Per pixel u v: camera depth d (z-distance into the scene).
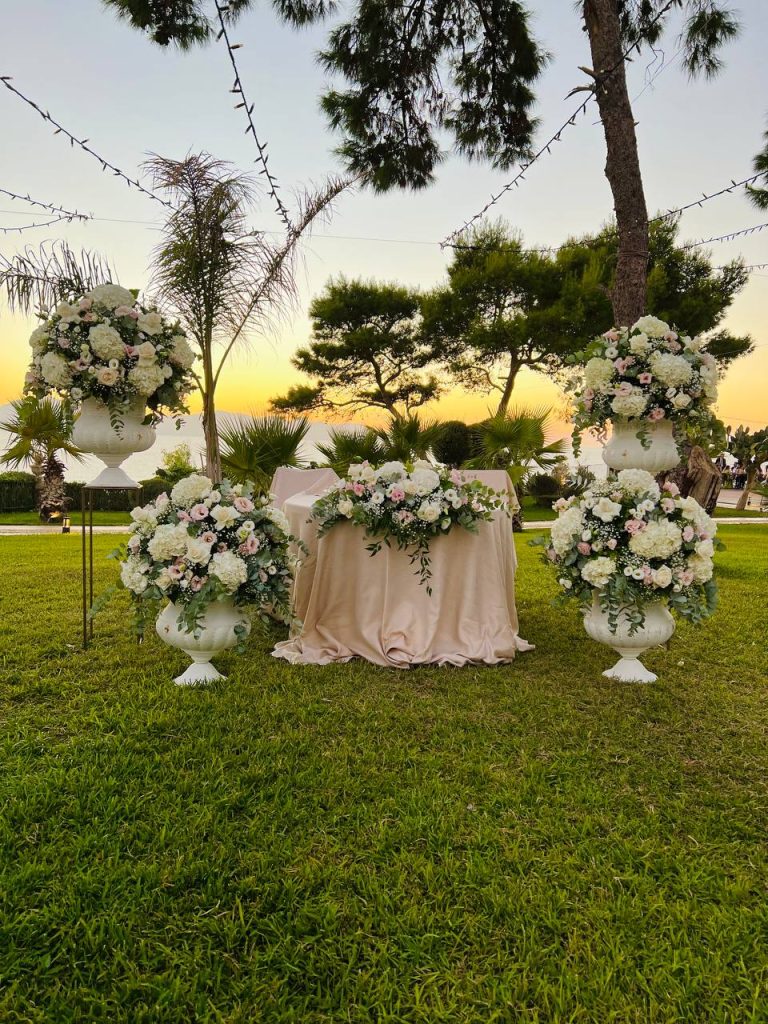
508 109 5.74
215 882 1.41
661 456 3.03
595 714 2.44
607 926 1.31
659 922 1.33
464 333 14.01
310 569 3.16
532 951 1.24
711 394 2.96
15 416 4.04
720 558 6.88
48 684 2.58
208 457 5.06
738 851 1.59
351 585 3.16
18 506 13.75
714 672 2.96
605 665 3.05
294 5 4.47
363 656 3.08
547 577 5.50
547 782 1.91
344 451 6.87
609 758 2.08
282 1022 1.09
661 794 1.85
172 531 2.45
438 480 3.07
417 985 1.17
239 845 1.55
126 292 2.86
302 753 2.06
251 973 1.18
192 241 4.39
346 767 1.96
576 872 1.48
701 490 5.31
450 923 1.31
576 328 11.92
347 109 5.68
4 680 2.63
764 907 1.38
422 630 3.06
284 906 1.35
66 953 1.21
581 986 1.17
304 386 17.03
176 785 1.81
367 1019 1.10
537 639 3.55
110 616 3.70
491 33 5.33
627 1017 1.11
